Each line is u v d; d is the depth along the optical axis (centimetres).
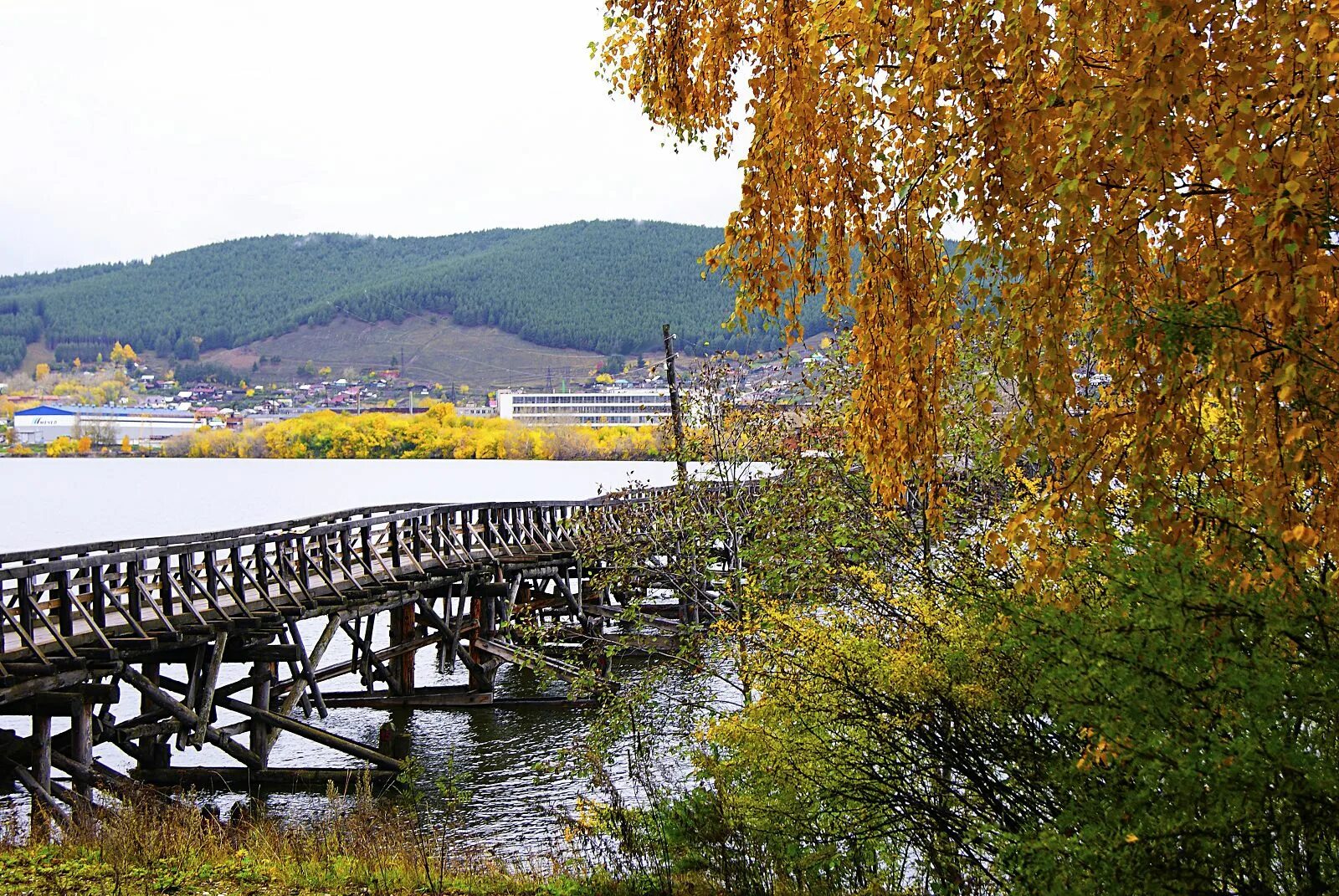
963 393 782
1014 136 373
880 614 796
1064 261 372
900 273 469
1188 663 504
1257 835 479
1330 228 331
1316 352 350
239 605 1535
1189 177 375
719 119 595
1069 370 378
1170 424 378
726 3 575
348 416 18200
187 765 1747
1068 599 470
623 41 618
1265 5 334
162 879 873
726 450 1238
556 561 2338
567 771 1539
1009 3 368
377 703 2011
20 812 1363
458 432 16738
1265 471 374
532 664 1438
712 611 1226
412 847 997
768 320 521
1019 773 648
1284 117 342
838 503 947
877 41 421
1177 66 329
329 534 1788
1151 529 403
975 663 664
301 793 1544
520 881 884
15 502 8006
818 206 509
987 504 822
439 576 2092
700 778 835
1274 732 481
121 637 1330
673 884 780
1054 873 541
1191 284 382
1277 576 407
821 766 721
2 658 1182
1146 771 504
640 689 1083
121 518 6481
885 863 801
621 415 16650
